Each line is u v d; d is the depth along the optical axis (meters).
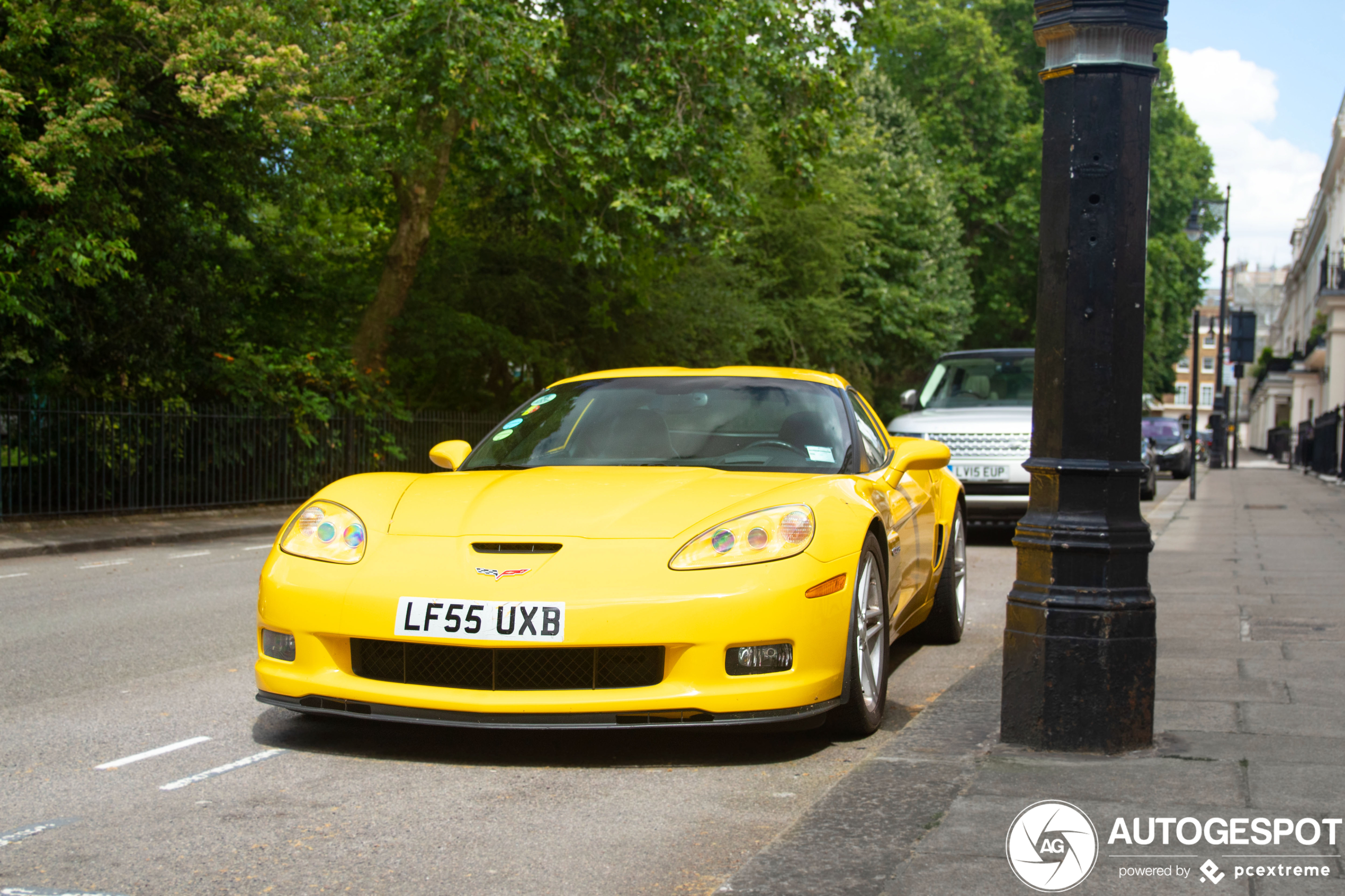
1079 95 3.62
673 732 4.12
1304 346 48.22
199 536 13.18
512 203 23.84
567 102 18.30
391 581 3.73
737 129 21.05
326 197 17.88
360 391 18.97
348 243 22.62
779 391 5.14
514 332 24.98
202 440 15.79
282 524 14.77
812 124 20.05
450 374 25.70
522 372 26.47
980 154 43.53
